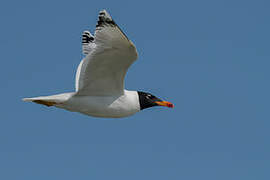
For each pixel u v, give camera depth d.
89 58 13.70
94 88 14.55
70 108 14.70
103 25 12.73
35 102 14.44
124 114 15.15
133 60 13.62
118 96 14.86
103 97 14.73
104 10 12.53
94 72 14.10
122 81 14.52
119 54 13.45
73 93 14.58
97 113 14.87
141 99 15.39
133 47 13.09
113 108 14.84
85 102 14.59
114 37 12.88
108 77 14.31
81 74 14.18
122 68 14.03
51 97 14.41
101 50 13.38
